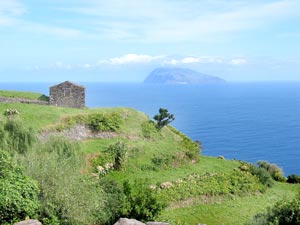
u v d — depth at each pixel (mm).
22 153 31250
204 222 35469
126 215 25156
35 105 50688
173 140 54031
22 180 19922
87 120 48469
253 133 163500
